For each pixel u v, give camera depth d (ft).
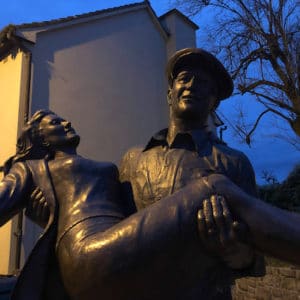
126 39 31.86
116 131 28.84
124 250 3.24
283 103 31.60
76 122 26.45
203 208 3.37
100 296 3.32
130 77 31.19
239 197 3.45
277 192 34.19
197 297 3.57
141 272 3.22
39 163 4.55
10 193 4.30
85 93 27.50
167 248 3.24
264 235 3.28
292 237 3.23
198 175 4.17
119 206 4.35
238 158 4.50
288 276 20.07
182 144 4.51
